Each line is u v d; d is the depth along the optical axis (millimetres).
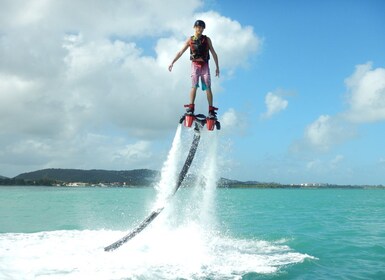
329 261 12883
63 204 43719
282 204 46969
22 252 12383
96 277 9992
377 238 17688
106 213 31406
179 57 11695
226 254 13281
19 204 43781
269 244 15727
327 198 69875
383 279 10898
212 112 11875
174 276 10516
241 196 74562
